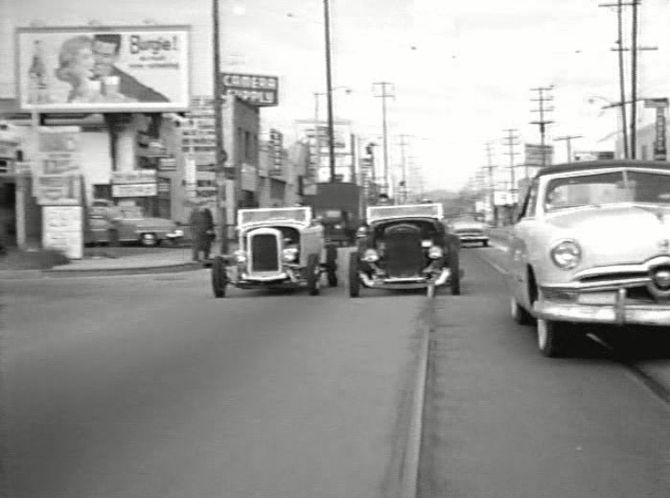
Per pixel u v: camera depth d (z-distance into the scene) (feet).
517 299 45.75
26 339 48.52
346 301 66.18
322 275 83.82
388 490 21.98
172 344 46.11
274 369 38.40
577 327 38.11
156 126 180.55
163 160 180.14
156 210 181.57
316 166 326.85
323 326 52.13
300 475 23.27
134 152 170.60
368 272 69.21
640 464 23.90
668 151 234.58
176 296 73.20
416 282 68.33
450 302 63.36
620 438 26.45
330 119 209.77
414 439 26.55
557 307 36.06
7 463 24.79
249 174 205.67
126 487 22.56
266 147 237.04
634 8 181.88
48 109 164.55
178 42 163.43
